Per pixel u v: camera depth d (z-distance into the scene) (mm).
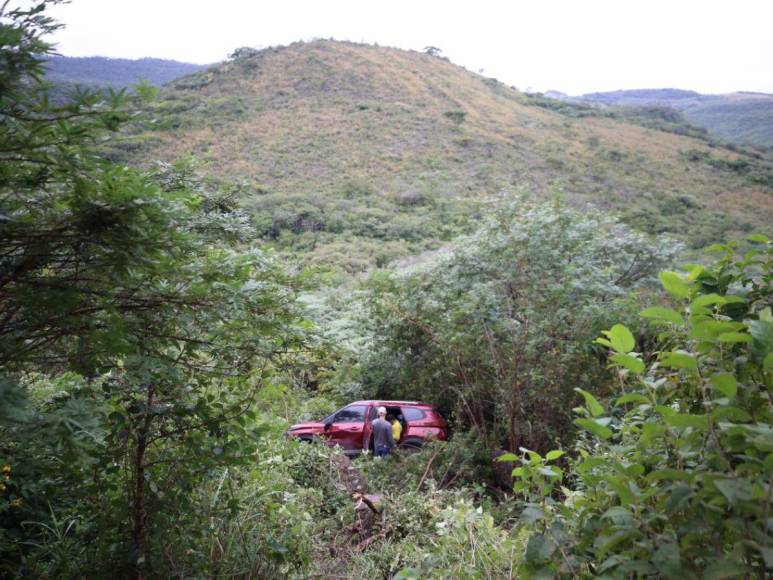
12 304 2859
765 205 56656
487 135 75000
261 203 45344
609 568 2225
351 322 12219
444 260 11227
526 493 2756
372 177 59812
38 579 3688
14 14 2379
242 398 4402
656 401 2584
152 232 2771
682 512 2141
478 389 9867
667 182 63094
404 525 5508
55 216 2711
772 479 1856
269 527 4660
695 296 2453
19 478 3697
